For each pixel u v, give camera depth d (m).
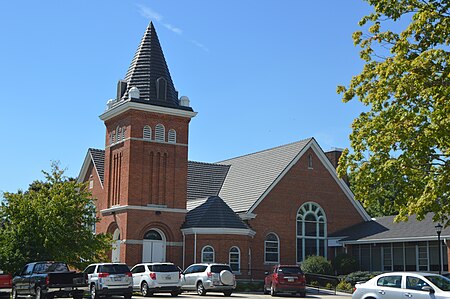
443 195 19.61
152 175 44.34
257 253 46.97
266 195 48.25
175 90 47.19
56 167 39.62
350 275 42.91
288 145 52.91
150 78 45.59
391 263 45.62
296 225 49.41
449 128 18.19
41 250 37.16
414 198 20.00
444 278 20.88
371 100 20.41
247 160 56.12
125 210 43.12
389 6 20.47
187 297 33.75
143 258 43.25
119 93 46.19
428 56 18.67
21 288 31.95
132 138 43.84
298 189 50.06
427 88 18.77
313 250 50.03
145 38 47.12
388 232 46.09
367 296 21.80
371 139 20.23
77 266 38.12
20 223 36.88
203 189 53.16
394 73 19.47
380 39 21.00
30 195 39.38
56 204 37.47
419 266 43.47
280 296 36.69
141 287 34.12
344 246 49.19
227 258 42.97
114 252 44.78
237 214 47.25
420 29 19.55
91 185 52.75
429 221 44.16
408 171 19.83
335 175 52.22
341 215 51.94
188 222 44.59
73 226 38.03
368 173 20.80
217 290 35.41
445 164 19.36
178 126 45.88
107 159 46.91
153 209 43.84
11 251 36.69
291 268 36.69
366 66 21.30
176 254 44.34
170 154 45.31
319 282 44.75
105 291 29.47
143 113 44.50
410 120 19.38
